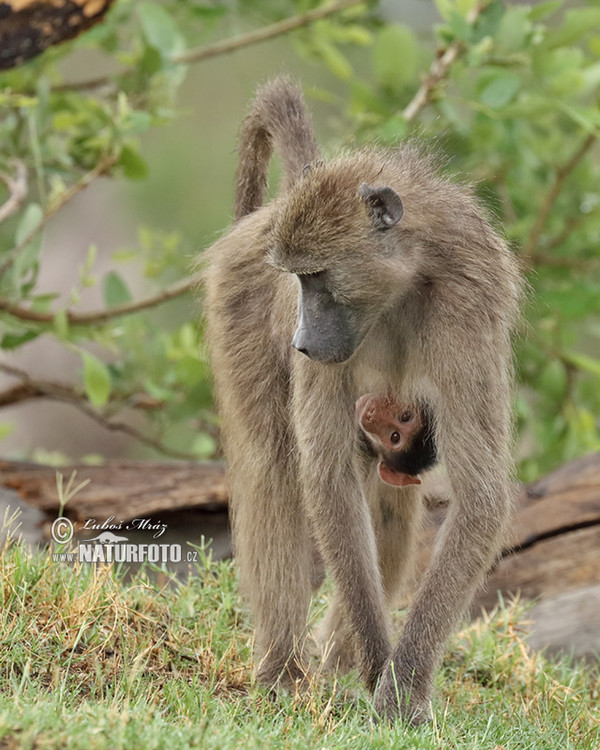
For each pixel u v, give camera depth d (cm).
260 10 2248
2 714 832
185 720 948
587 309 2136
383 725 1026
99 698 1016
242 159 1421
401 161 1177
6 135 1923
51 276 3806
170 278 3266
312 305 1088
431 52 2253
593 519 1691
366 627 1102
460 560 1069
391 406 1175
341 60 2184
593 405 2325
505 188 2205
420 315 1108
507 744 1046
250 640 1238
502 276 1119
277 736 940
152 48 1919
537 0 2817
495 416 1082
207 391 1986
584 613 1588
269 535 1220
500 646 1387
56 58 2055
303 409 1124
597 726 1170
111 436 3700
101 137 1870
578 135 2231
